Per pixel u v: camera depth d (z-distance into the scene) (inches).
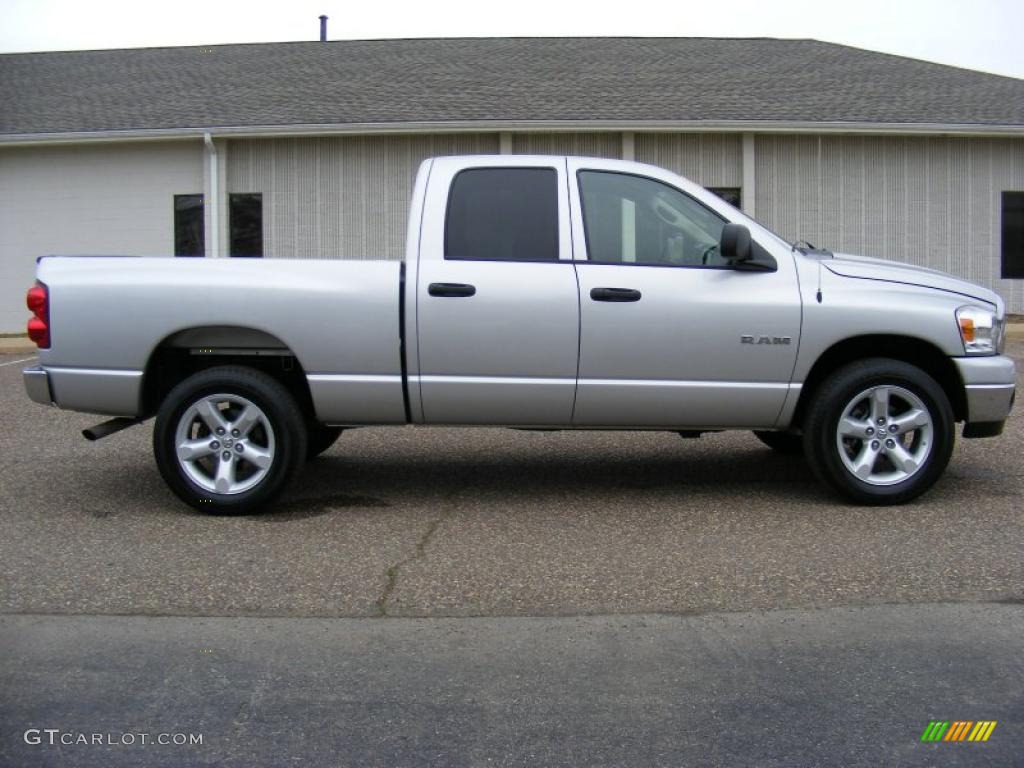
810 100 680.4
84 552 206.4
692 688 147.1
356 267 227.0
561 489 257.3
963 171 676.7
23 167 689.6
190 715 139.9
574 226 228.8
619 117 639.8
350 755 129.6
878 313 227.0
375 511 237.0
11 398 404.5
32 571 194.9
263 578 191.3
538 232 229.3
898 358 241.9
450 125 636.7
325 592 184.4
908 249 679.1
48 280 228.4
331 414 230.4
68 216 690.2
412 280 225.0
